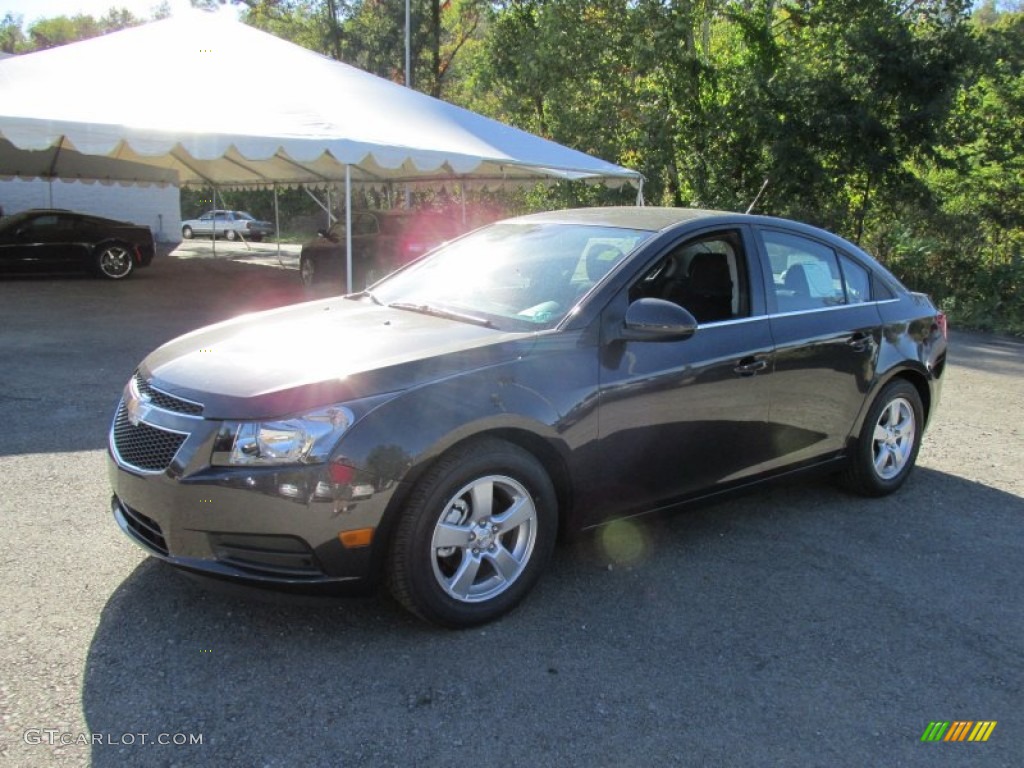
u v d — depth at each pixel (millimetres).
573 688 2900
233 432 2896
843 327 4512
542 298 3773
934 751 2664
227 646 3066
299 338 3527
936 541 4355
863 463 4793
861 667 3129
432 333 3514
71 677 2834
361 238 14211
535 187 19688
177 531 2963
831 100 16719
